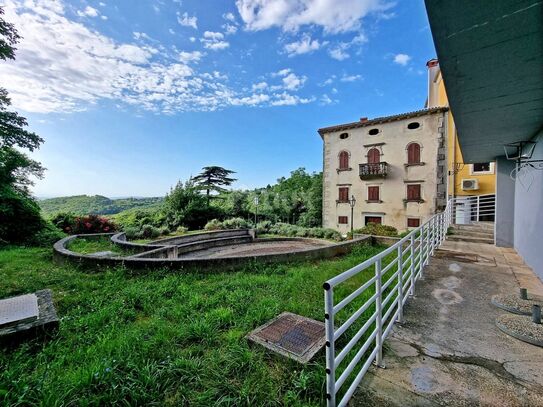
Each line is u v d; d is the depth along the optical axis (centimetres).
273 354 230
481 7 159
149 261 509
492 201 1105
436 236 653
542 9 156
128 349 231
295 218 2483
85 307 348
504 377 192
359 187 1634
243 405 175
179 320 304
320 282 451
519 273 453
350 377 195
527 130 401
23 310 288
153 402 173
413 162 1448
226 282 458
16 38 847
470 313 301
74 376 190
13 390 180
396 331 263
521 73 230
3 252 720
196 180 2744
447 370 201
